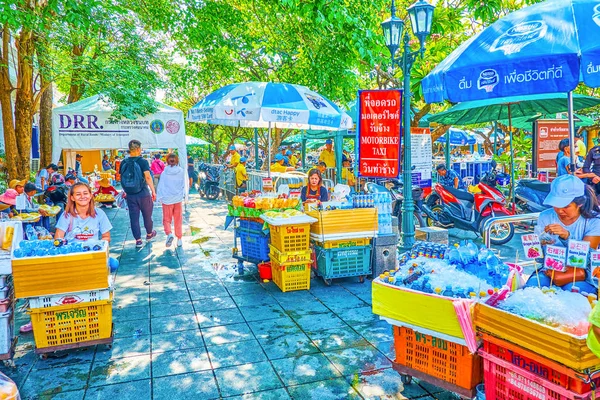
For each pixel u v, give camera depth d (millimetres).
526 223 10281
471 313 3033
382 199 6504
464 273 3443
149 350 4367
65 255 4062
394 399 3486
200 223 11445
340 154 14477
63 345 4203
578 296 2699
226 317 5156
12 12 7301
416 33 6488
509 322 2668
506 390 2789
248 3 13266
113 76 10445
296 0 7703
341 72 10547
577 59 3373
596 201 3535
